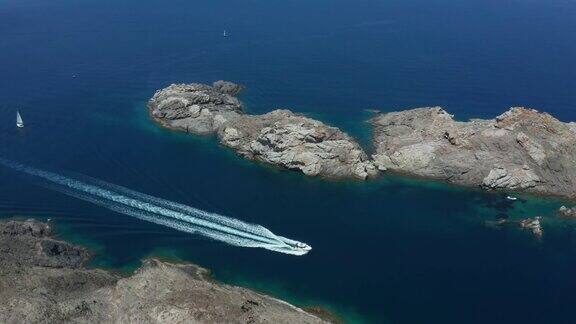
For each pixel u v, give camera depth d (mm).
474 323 125062
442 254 148375
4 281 115062
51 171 179750
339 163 185500
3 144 196750
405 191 177500
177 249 145375
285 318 114938
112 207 161500
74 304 108875
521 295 134250
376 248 149875
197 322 104125
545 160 182750
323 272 139750
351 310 127938
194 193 171000
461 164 183375
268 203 168125
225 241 149500
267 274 138250
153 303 109125
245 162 191625
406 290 135000
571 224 162750
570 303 131875
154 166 186125
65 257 137125
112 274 133250
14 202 161375
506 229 159750
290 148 187750
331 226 158625
